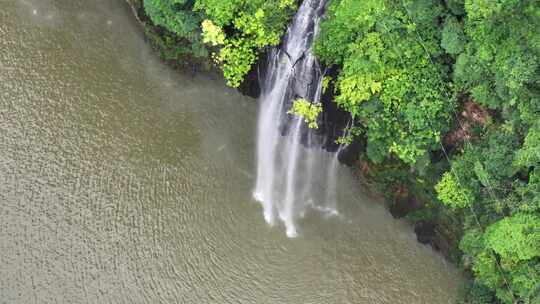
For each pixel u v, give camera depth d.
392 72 15.73
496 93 14.61
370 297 17.58
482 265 15.50
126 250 18.08
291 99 18.53
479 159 15.44
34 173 18.97
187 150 19.42
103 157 19.22
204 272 17.81
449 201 16.09
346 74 16.08
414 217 18.23
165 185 18.89
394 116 16.23
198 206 18.64
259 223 18.50
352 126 17.67
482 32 13.98
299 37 17.42
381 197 18.69
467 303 16.80
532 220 14.20
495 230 14.50
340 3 15.59
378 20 15.30
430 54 15.46
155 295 17.56
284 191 19.02
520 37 13.57
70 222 18.39
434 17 14.99
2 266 17.81
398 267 17.97
